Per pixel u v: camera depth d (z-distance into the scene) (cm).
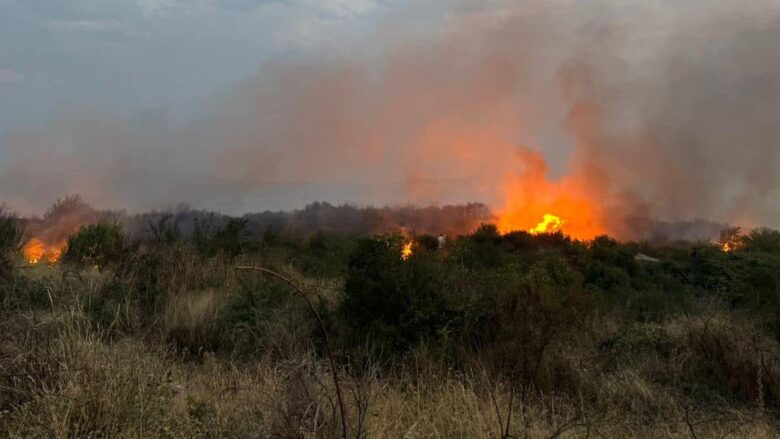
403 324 640
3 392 426
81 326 558
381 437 407
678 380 629
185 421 400
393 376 570
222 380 518
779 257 1410
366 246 734
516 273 739
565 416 507
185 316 720
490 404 484
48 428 374
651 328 761
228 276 898
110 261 950
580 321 683
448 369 567
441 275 694
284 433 388
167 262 924
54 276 823
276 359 605
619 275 1278
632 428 501
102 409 405
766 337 693
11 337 494
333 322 695
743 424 509
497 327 634
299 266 1159
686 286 1237
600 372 608
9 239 1041
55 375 439
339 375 512
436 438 435
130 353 505
